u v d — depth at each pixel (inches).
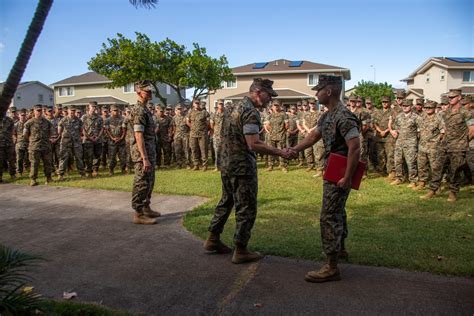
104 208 249.9
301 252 160.4
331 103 133.0
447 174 303.4
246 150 146.6
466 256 152.1
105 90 1593.3
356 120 127.7
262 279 136.4
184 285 133.0
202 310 115.5
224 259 157.5
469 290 124.5
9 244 179.0
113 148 410.3
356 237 178.4
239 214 149.6
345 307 114.8
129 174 409.7
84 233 195.8
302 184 324.5
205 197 279.3
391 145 345.1
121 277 140.6
